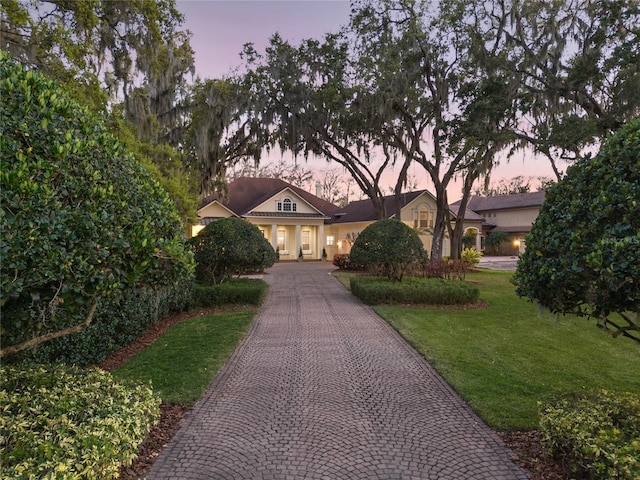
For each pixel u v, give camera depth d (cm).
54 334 300
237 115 1658
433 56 1500
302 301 1088
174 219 344
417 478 293
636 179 270
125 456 273
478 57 1388
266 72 1595
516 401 427
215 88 1423
